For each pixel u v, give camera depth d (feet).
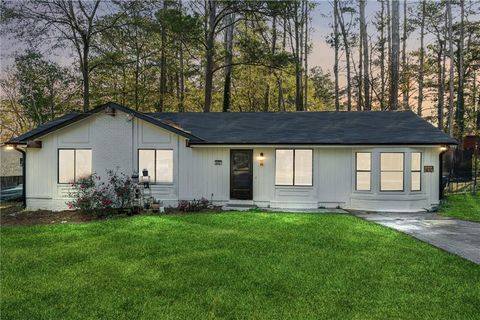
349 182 39.60
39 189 41.16
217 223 30.86
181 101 87.40
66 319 13.03
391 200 37.88
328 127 42.91
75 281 16.94
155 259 20.40
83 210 37.06
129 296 15.07
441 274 17.38
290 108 105.60
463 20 85.76
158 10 69.51
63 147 40.91
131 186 38.63
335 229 28.12
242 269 18.40
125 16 68.64
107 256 21.12
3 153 63.77
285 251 21.75
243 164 40.81
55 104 82.23
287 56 69.82
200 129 43.62
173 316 13.15
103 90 79.82
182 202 39.52
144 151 40.93
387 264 19.01
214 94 95.35
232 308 13.79
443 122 99.86
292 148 39.86
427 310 13.43
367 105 79.46
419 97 95.66
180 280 16.90
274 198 40.57
